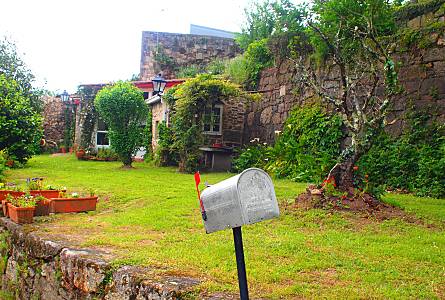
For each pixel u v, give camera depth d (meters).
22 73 20.94
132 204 8.04
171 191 9.11
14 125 14.09
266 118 15.66
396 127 10.36
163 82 15.98
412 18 10.84
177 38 24.69
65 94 24.39
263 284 3.58
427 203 7.83
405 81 10.34
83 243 4.96
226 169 15.45
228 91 14.66
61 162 17.12
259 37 19.62
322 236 5.35
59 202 7.09
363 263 4.22
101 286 4.01
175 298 3.29
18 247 5.76
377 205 6.82
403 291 3.42
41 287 5.05
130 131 14.75
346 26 10.00
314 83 7.91
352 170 7.18
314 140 12.38
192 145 14.28
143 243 5.02
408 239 5.24
